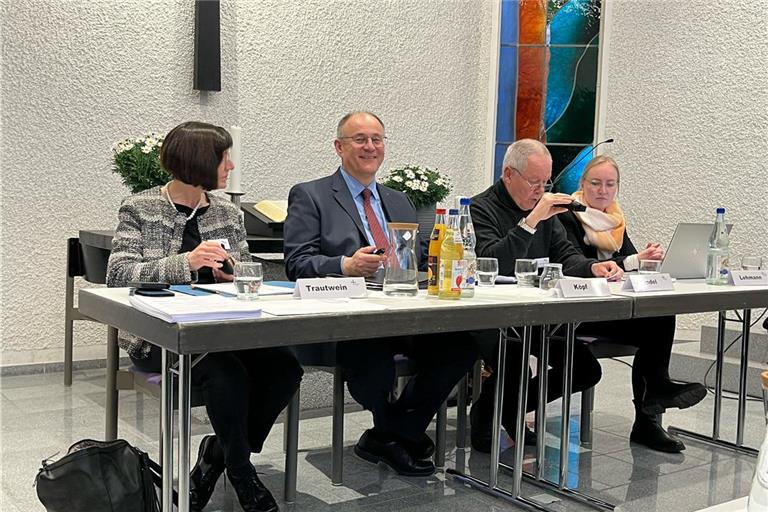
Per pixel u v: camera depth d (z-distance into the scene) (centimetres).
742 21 535
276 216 378
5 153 427
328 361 261
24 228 436
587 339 314
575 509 252
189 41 476
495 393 264
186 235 263
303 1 512
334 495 259
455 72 583
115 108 455
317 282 208
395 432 274
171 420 184
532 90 589
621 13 577
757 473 92
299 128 516
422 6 563
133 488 184
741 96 538
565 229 341
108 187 457
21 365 437
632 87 577
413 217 311
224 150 261
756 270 310
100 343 462
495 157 596
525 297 229
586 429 329
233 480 228
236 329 164
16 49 425
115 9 452
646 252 302
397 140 561
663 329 310
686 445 331
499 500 259
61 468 181
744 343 322
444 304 204
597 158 352
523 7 586
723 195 547
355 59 536
